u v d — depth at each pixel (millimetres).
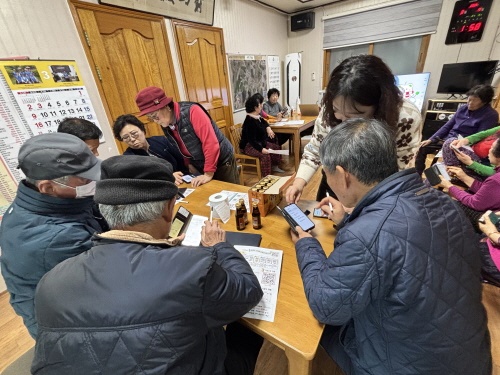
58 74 1841
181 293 468
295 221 1008
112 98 2240
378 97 873
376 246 541
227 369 786
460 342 562
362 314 652
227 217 1199
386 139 612
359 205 649
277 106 4328
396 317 566
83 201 781
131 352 441
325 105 1064
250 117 3246
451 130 2803
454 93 3773
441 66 3953
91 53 2033
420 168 2787
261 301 748
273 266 867
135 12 2303
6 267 703
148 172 573
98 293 466
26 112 1691
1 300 1703
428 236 548
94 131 1200
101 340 442
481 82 3510
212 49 3314
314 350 610
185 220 1159
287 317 696
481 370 615
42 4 1716
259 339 918
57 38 1819
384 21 4031
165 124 1684
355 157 601
